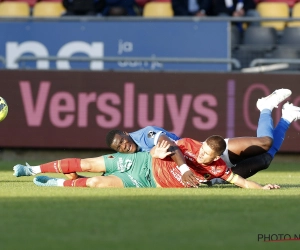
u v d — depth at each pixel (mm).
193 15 55719
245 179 28188
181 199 24203
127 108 48156
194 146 27391
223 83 48125
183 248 16203
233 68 50938
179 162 26688
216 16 54906
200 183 28109
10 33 51000
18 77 48438
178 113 48125
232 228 18844
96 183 27938
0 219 20156
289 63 48875
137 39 50438
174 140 28438
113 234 17938
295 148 47906
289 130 47812
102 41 50656
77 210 21734
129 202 23406
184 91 48125
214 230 18547
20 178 34219
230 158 28750
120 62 50312
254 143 28734
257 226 19172
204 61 48594
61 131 48406
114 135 27984
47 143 48500
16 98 48500
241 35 52719
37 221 19812
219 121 48094
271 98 30547
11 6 58000
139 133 28234
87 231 18359
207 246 16484
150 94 48156
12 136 48594
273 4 58312
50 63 50531
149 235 17797
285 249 16500
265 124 29719
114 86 48188
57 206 22531
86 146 48312
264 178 36594
